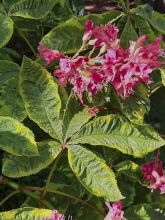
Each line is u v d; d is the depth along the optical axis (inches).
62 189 30.1
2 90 28.9
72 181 31.4
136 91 28.4
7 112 28.5
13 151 25.1
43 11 29.5
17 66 29.5
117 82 25.0
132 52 24.5
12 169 25.8
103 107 28.7
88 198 30.2
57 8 33.1
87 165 26.3
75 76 25.5
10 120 25.7
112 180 25.9
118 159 34.4
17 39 37.7
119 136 27.1
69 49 28.9
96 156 26.3
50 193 30.0
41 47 26.5
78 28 28.6
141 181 31.1
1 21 28.9
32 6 29.4
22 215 24.7
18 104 28.7
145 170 30.0
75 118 27.2
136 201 31.8
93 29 26.8
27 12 29.3
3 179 29.0
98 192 25.9
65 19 33.3
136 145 27.1
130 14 29.6
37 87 26.9
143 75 24.6
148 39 30.0
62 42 28.6
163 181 29.6
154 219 29.6
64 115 26.9
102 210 30.4
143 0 46.6
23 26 33.6
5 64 29.4
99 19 29.0
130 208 29.7
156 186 29.8
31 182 36.6
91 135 26.9
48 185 29.2
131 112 27.9
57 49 28.6
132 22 31.6
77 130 26.9
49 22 34.3
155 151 34.9
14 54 34.0
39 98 26.9
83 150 26.5
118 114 28.1
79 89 25.7
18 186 29.0
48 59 26.7
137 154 27.0
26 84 26.9
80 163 26.3
